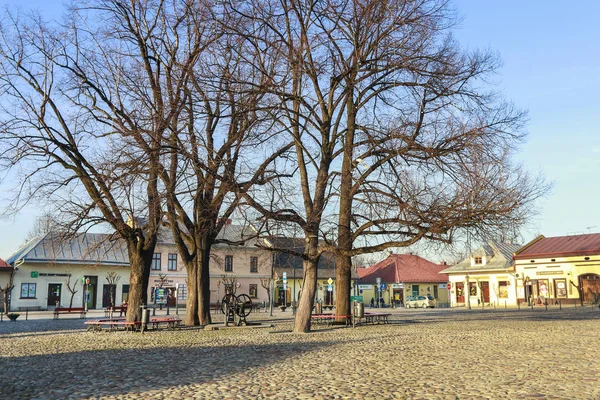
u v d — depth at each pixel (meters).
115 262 63.09
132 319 26.25
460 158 22.23
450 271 72.06
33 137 24.41
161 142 22.34
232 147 24.80
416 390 9.72
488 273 68.69
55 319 40.72
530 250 64.31
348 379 11.10
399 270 82.81
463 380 10.68
